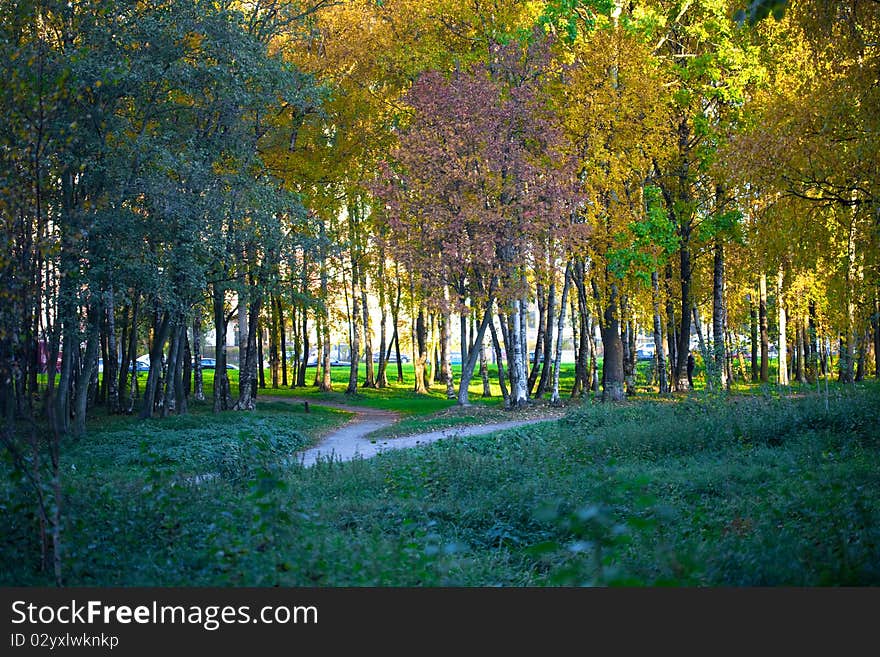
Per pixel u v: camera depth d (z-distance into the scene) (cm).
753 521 1045
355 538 1075
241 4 3203
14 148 997
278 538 892
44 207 1072
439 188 3244
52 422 852
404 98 3478
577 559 971
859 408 1998
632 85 3195
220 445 2133
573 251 3288
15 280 959
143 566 844
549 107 3356
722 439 1891
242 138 2880
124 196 2338
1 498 1084
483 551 1109
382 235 3750
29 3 1599
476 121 3225
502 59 3322
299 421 3238
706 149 3344
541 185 3170
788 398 2677
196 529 1023
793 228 2017
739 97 3200
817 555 827
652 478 1437
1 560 889
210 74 2495
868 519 910
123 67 2120
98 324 2584
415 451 2098
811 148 1861
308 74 3144
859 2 1605
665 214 3325
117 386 4216
